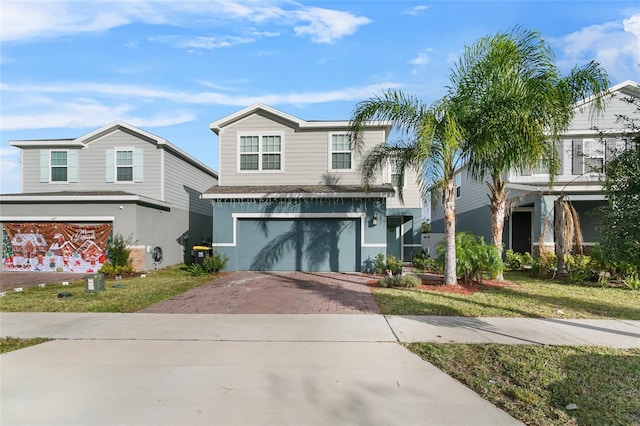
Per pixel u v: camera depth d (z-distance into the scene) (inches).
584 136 608.4
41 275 534.3
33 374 167.8
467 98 371.6
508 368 172.7
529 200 586.9
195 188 797.2
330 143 573.0
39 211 570.9
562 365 175.9
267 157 581.6
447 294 362.9
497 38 378.3
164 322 260.5
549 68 366.9
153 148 642.8
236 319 268.5
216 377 163.8
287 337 223.8
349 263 541.3
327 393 147.9
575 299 338.6
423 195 386.9
